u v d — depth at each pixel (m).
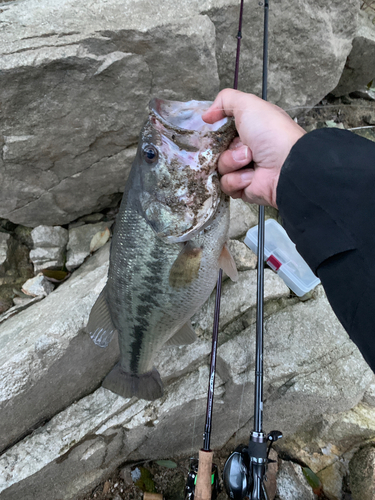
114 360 0.54
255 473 0.40
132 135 0.59
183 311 0.41
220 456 0.62
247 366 0.53
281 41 0.60
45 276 0.68
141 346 0.43
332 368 0.54
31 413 0.50
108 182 0.66
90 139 0.58
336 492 0.58
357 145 0.26
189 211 0.35
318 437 0.61
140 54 0.51
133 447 0.56
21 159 0.57
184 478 0.60
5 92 0.49
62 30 0.48
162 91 0.55
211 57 0.54
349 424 0.58
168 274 0.38
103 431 0.52
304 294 0.59
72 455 0.51
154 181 0.35
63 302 0.55
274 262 0.60
